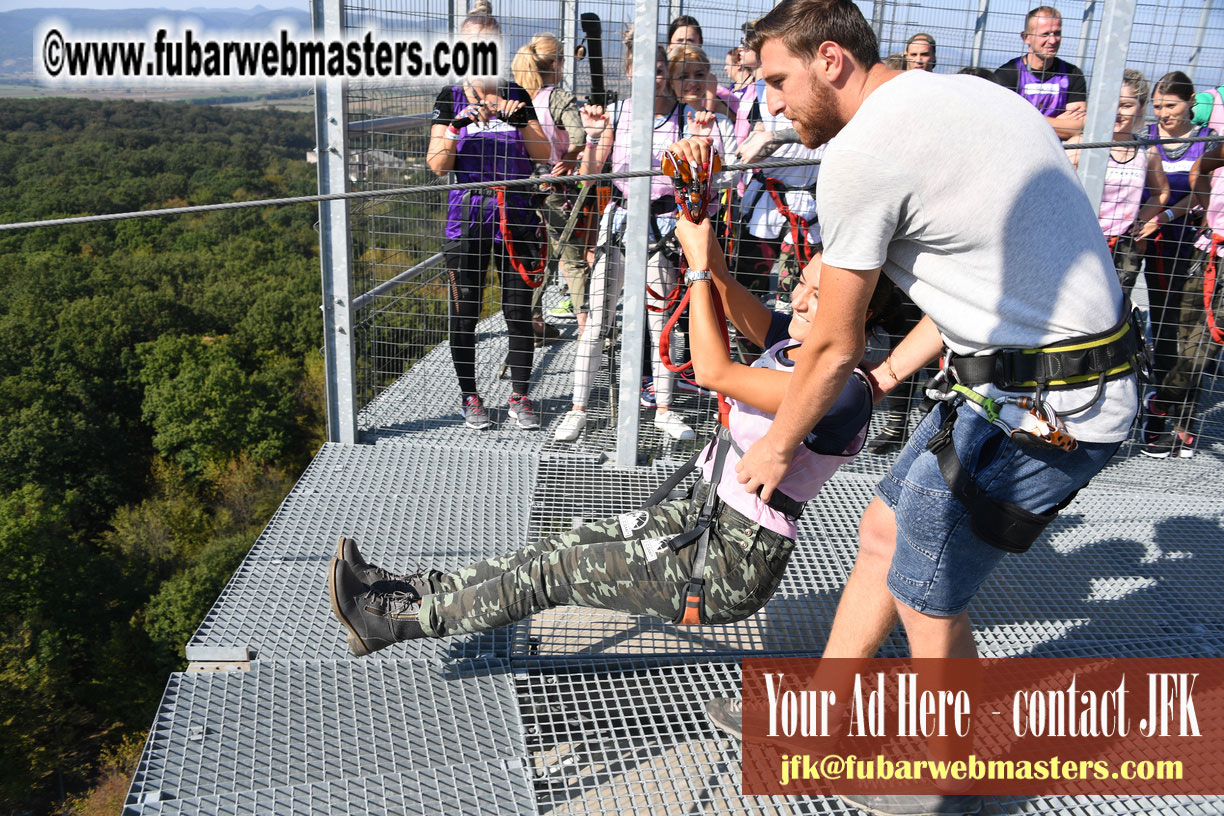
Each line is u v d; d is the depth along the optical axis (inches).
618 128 141.3
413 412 160.9
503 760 78.6
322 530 117.7
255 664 90.0
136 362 2346.2
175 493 1988.2
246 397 2113.7
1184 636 99.9
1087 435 59.5
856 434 70.1
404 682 88.2
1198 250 149.6
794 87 61.5
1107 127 126.0
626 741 81.4
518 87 144.6
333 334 142.2
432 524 120.3
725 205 150.8
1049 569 114.1
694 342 72.7
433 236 151.6
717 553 73.9
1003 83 158.6
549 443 148.6
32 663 1302.9
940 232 56.6
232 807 71.5
